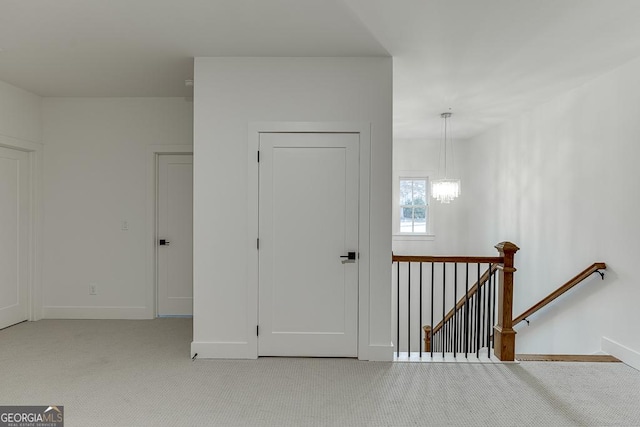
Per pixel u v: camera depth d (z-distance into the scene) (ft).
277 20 7.91
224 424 6.88
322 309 9.98
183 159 13.85
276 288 9.98
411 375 8.89
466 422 6.97
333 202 9.93
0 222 12.30
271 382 8.52
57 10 7.48
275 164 9.93
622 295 9.78
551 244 12.93
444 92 12.22
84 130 13.47
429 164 20.36
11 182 12.62
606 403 7.64
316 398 7.80
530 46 8.88
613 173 10.11
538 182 13.73
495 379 8.69
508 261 9.74
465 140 20.29
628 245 9.60
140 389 8.14
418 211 20.66
